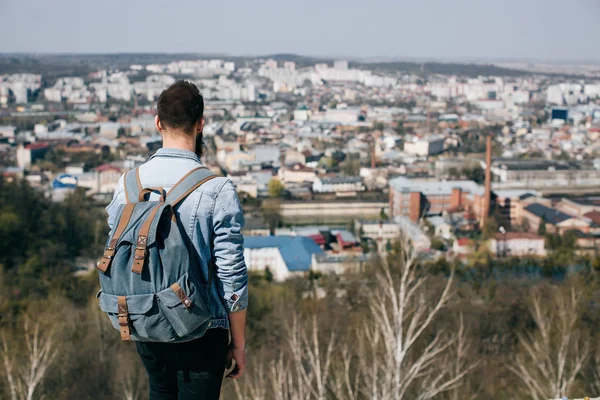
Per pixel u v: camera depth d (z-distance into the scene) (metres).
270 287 90.12
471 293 70.56
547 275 104.12
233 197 5.88
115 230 5.61
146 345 5.98
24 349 42.94
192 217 5.74
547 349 32.16
